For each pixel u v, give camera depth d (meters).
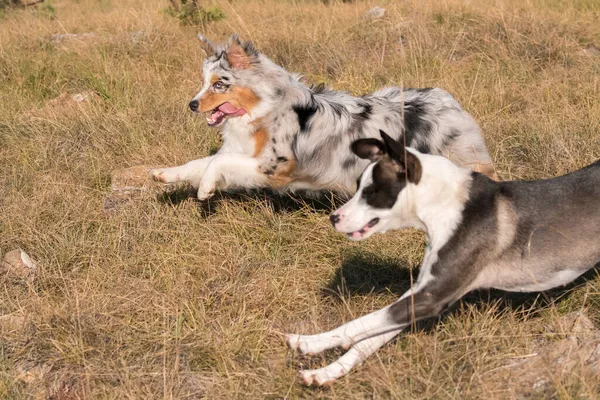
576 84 7.95
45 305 4.78
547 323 4.34
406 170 3.72
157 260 5.23
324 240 5.38
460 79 8.08
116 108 7.72
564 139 6.34
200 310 4.66
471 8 10.61
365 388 3.88
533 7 10.75
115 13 12.39
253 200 5.82
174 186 6.05
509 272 3.92
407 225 3.94
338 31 10.02
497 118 7.09
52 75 9.05
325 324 4.52
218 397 3.97
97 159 6.68
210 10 11.26
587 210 3.89
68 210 5.84
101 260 5.31
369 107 5.60
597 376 3.78
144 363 4.25
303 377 3.84
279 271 5.02
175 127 7.06
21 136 7.29
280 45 9.58
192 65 9.07
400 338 4.20
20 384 4.23
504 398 3.75
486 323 4.25
